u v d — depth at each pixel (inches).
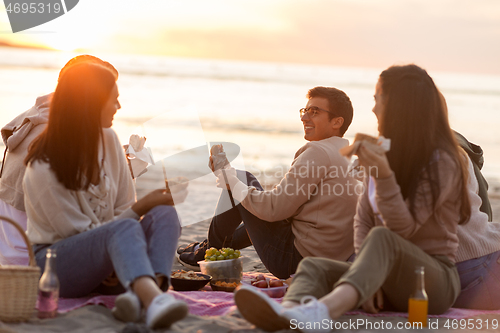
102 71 95.3
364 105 1216.2
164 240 90.1
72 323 82.4
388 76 95.3
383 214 87.3
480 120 1024.2
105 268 90.7
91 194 97.4
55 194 92.8
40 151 94.2
